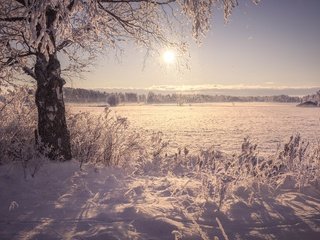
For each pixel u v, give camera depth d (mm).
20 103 10484
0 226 4352
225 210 4875
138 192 5961
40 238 3969
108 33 8781
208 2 8133
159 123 44844
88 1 6797
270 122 48125
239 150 17531
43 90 8180
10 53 8328
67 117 10609
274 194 5688
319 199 5430
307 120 52656
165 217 4578
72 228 4250
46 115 8156
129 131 10180
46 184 6410
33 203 5309
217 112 103312
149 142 10375
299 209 4938
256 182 6125
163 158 9438
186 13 8461
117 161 8742
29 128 9562
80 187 6203
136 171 8039
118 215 4660
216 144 20781
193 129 34844
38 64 8164
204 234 3924
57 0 6336
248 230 4227
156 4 9047
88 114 10469
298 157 6801
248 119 58125
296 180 6211
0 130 8375
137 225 4324
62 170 7379
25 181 6547
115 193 5816
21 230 4211
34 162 7535
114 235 3988
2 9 8102
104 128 9578
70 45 9422
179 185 6305
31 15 6320
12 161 7895
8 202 5371
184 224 4383
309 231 4207
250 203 5180
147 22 9586
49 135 8141
